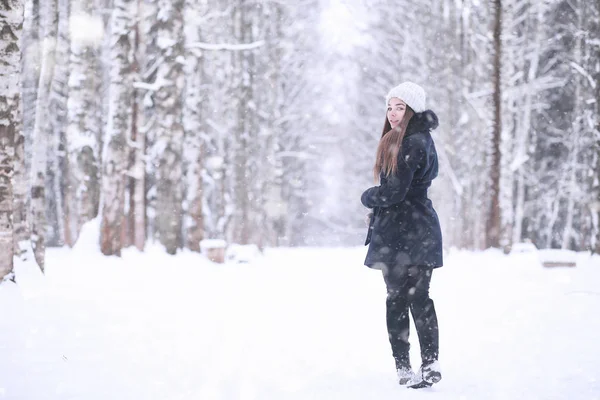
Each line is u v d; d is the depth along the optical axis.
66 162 19.08
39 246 10.24
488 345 5.57
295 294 9.87
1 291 6.90
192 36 18.80
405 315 4.39
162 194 16.31
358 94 40.09
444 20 26.36
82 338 5.57
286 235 36.41
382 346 5.70
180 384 4.16
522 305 8.20
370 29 37.47
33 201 12.12
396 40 35.06
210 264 15.65
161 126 16.50
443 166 25.08
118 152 14.34
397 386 4.25
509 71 27.19
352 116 39.97
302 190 41.50
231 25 26.83
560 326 6.45
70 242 17.88
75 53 17.17
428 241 4.36
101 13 20.20
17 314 6.40
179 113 16.59
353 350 5.49
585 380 4.25
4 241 7.08
